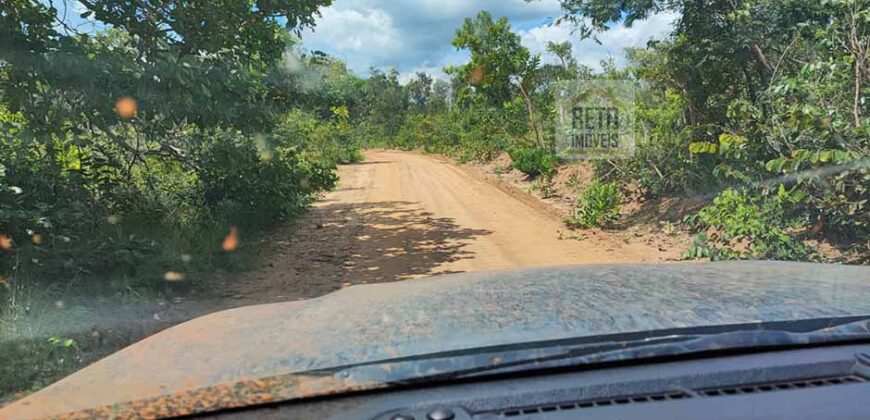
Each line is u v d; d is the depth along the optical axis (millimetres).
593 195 11047
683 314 1779
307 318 2018
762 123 7363
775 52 9648
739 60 9773
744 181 7598
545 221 11438
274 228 10680
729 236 6672
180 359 1664
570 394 1391
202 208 9305
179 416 1388
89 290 5508
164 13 6688
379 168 27969
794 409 1287
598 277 2387
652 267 2686
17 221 5566
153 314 5312
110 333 4723
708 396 1378
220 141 9133
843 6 6645
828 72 6730
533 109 23797
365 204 14523
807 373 1488
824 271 2545
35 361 4059
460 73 27562
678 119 11414
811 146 6508
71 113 6844
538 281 2318
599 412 1298
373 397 1422
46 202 6750
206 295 6234
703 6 9961
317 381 1449
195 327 2061
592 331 1630
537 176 18969
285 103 9633
